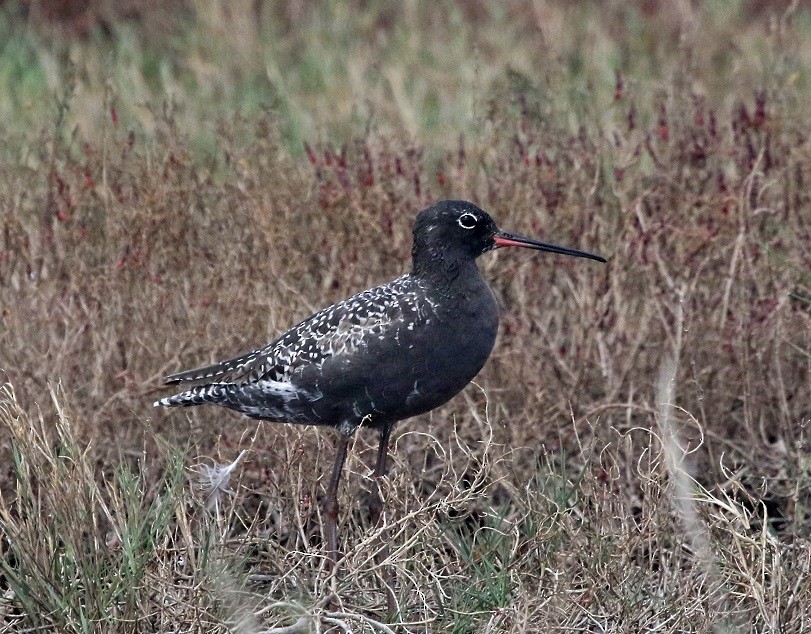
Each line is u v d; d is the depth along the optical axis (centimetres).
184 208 1559
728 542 1193
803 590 1105
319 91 2231
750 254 1513
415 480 1369
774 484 1412
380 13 2656
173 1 2612
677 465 1135
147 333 1491
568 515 1187
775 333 1449
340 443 1266
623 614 1116
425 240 1250
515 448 1359
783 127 1666
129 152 1652
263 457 1384
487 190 1608
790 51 1914
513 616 1091
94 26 2523
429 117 2105
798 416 1478
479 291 1252
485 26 2577
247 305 1506
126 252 1502
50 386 1235
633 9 2564
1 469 1371
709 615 1095
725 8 2552
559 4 2659
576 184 1595
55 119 1733
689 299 1449
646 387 1482
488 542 1229
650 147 1627
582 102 1767
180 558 1215
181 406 1354
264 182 1605
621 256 1507
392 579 1245
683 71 1783
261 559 1280
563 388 1465
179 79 2347
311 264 1589
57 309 1493
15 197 1627
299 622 1072
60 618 1091
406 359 1223
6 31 2506
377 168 1641
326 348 1230
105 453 1443
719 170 1622
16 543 1116
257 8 2667
